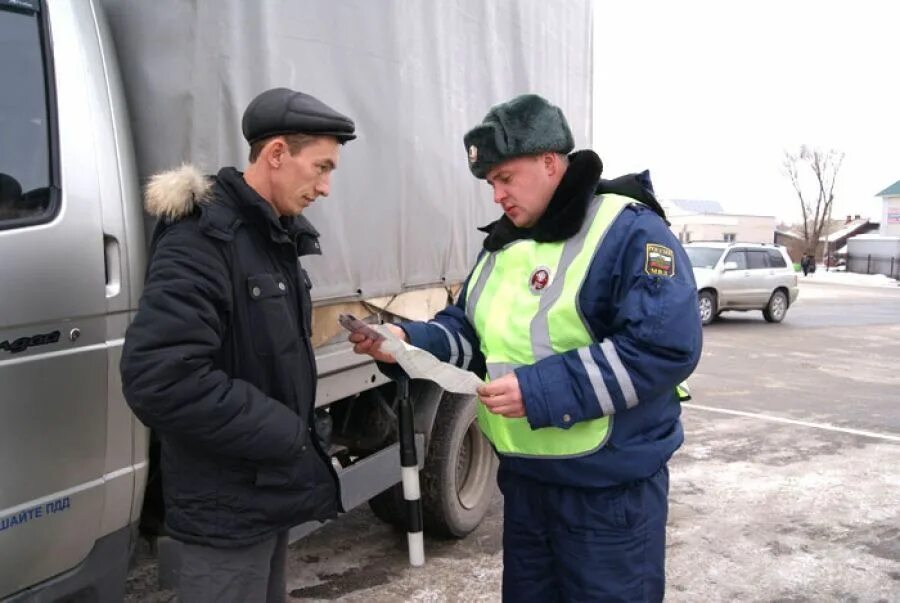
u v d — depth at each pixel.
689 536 4.21
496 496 4.71
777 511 4.61
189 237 1.65
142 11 2.13
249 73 2.26
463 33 3.57
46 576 1.84
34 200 1.78
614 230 1.78
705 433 6.47
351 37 2.73
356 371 2.97
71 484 1.85
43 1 1.87
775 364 10.28
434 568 3.69
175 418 1.57
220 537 1.73
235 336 1.71
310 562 3.73
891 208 48.81
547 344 1.81
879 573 3.78
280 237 1.79
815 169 57.44
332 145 1.84
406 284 3.20
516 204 1.86
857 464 5.58
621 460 1.81
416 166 3.21
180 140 2.14
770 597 3.52
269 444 1.67
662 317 1.68
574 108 5.05
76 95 1.92
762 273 15.23
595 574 1.86
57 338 1.79
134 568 2.28
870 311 19.12
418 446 3.45
